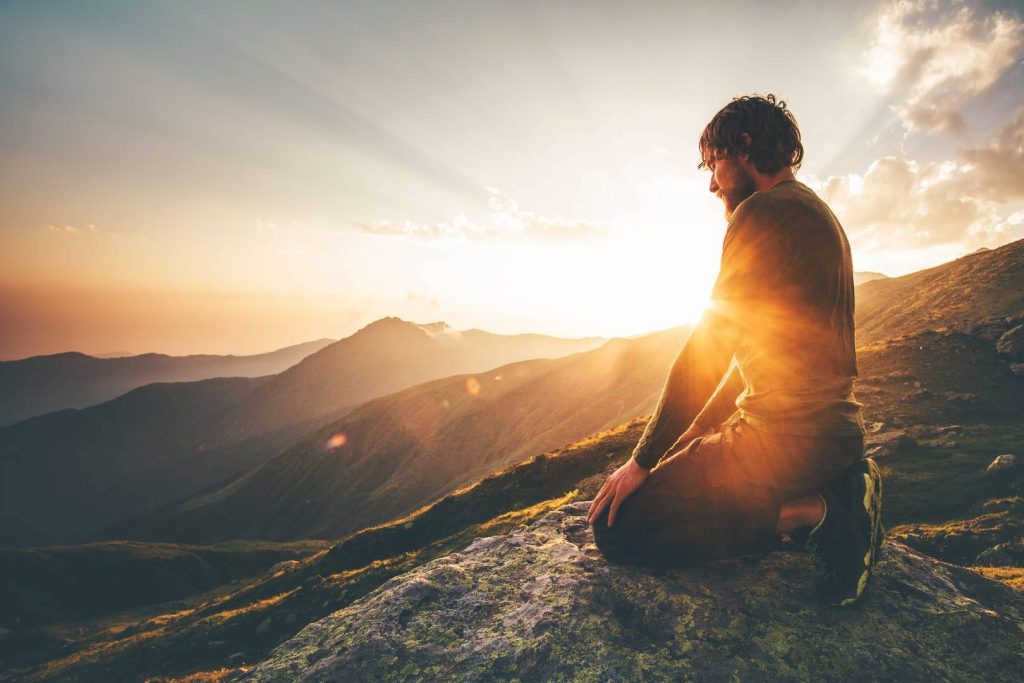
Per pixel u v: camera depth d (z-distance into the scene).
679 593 2.78
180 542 196.00
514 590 3.05
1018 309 65.31
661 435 2.66
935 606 2.74
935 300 86.94
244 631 36.38
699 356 2.56
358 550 44.31
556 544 3.48
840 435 2.44
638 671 2.33
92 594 106.75
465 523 39.41
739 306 2.45
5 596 99.12
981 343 53.09
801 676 2.28
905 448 33.50
